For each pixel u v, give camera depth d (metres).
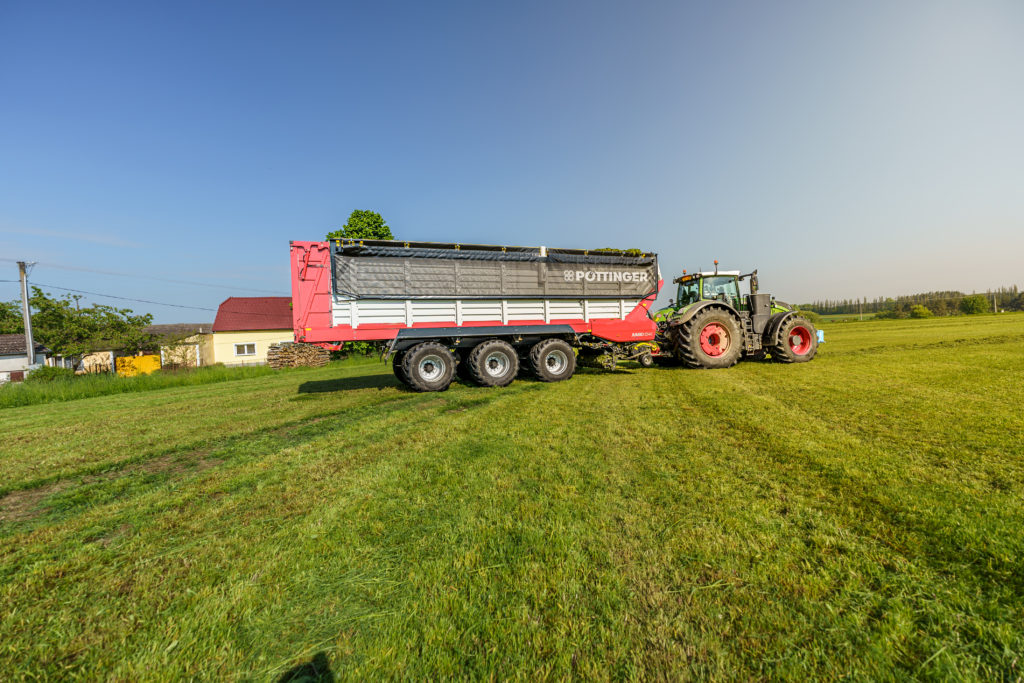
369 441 4.34
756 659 1.38
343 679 1.38
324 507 2.76
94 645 1.60
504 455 3.62
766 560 1.90
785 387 6.24
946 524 2.11
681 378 7.82
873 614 1.54
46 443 5.08
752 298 10.02
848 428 3.90
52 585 2.01
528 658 1.42
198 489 3.23
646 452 3.54
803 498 2.51
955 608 1.54
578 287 8.74
